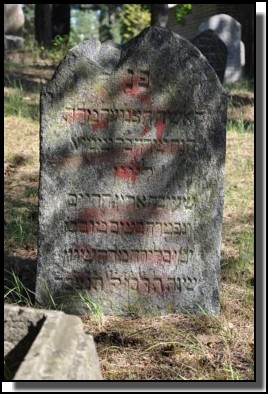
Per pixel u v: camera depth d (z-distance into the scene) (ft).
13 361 7.15
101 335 9.12
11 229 12.11
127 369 8.43
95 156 9.58
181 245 9.70
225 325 9.49
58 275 9.70
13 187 13.92
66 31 35.22
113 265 9.71
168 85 9.53
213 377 8.33
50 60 27.53
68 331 6.86
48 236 9.65
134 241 9.69
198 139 9.59
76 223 9.64
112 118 9.55
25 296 9.89
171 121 9.57
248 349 8.99
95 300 9.73
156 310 9.74
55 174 9.58
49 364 6.28
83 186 9.61
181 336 9.20
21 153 15.47
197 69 9.51
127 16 46.55
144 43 9.49
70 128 9.53
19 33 35.12
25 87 21.15
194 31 46.83
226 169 15.42
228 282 10.82
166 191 9.64
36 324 7.18
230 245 12.13
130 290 9.73
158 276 9.72
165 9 30.99
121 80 9.51
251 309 10.00
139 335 9.15
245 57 31.91
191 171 9.63
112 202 9.64
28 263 10.92
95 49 9.55
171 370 8.44
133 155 9.59
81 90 9.50
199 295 9.75
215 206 9.67
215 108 9.56
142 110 9.55
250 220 13.14
